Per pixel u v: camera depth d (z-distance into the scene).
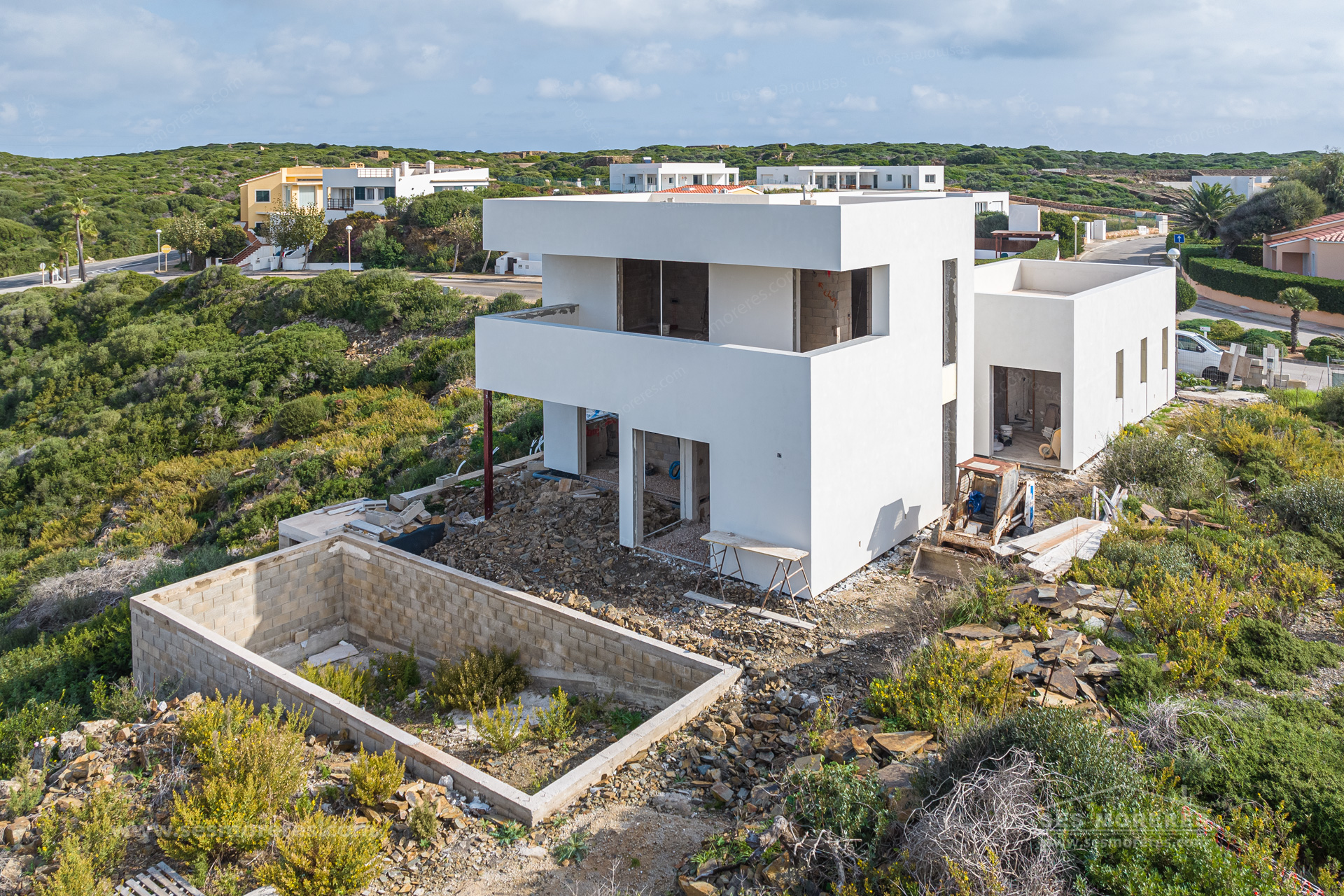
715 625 13.13
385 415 31.45
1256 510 15.85
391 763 9.67
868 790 7.93
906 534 15.70
